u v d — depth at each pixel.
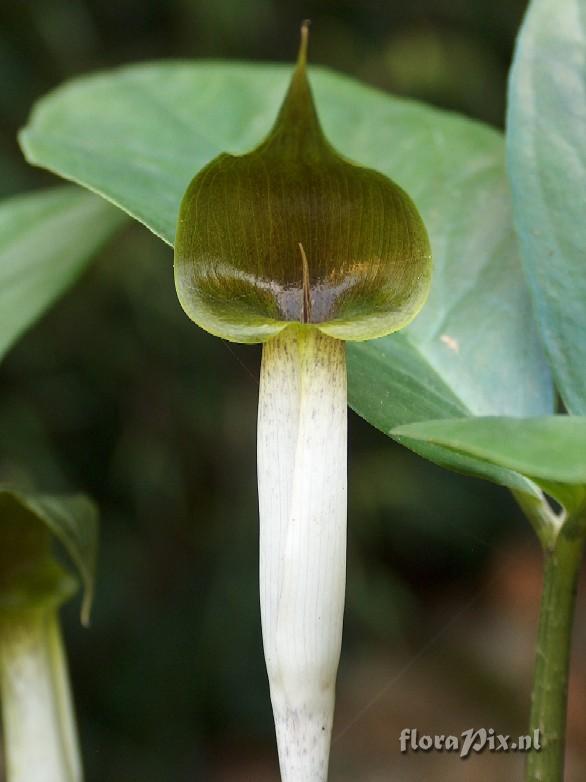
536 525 0.42
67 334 1.40
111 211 0.58
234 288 0.39
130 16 1.47
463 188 0.52
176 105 0.55
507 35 1.54
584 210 0.46
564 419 0.36
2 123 1.36
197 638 1.43
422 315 0.48
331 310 0.39
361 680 1.52
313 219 0.39
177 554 1.45
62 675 0.52
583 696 1.47
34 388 1.39
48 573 0.51
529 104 0.47
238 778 1.40
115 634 1.42
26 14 1.38
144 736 1.41
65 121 0.53
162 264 1.33
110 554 1.42
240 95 0.55
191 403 1.44
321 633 0.38
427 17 1.54
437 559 1.65
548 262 0.45
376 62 1.50
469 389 0.47
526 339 0.48
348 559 1.46
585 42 0.47
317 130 0.37
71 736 0.52
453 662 1.55
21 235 0.57
